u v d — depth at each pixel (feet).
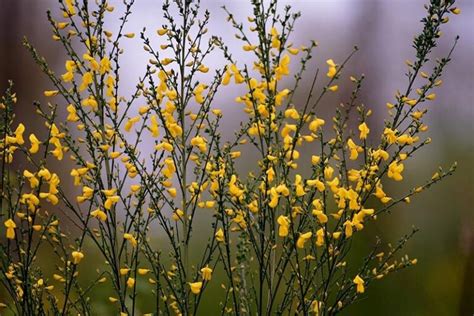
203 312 7.93
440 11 6.21
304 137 6.12
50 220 6.06
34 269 6.46
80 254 5.99
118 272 6.19
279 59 6.23
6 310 7.20
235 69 6.23
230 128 10.22
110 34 6.26
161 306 7.11
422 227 9.78
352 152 6.10
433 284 9.23
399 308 8.91
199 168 6.29
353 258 8.79
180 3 6.26
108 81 6.22
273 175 6.12
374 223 9.31
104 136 6.23
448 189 10.01
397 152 6.10
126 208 6.17
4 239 7.11
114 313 7.52
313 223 6.02
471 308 9.11
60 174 8.38
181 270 6.32
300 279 6.00
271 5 6.22
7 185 6.06
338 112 6.15
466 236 9.25
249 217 6.17
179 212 6.27
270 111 6.13
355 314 8.95
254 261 7.16
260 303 6.13
